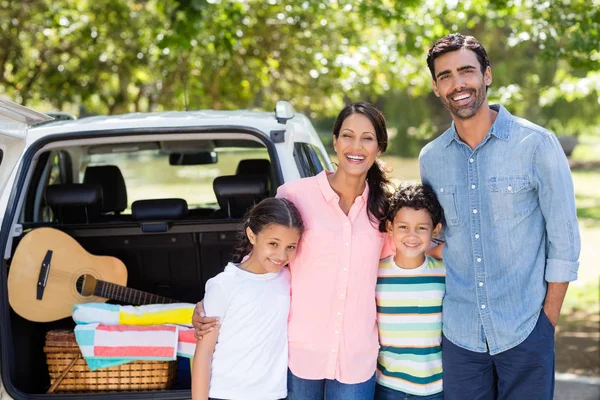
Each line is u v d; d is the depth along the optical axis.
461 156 3.01
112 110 10.84
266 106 10.65
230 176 4.12
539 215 2.96
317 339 3.01
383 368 3.18
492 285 2.96
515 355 2.96
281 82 10.28
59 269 3.79
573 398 5.05
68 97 10.72
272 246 2.93
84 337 3.39
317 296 3.00
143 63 9.99
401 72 9.91
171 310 3.53
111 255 4.29
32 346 3.85
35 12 9.94
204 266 4.34
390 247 3.15
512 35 7.55
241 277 2.97
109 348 3.39
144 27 9.77
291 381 3.06
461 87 2.93
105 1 9.62
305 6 8.52
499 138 2.93
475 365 3.03
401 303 3.12
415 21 8.21
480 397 3.06
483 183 2.96
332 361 3.01
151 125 3.84
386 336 3.14
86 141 3.93
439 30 8.14
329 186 3.01
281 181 3.64
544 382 2.98
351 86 9.79
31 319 3.69
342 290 2.99
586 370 5.84
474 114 2.94
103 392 3.45
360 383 3.05
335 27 9.48
